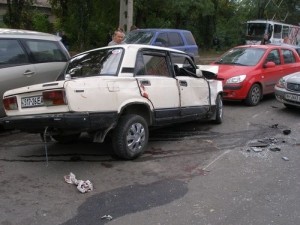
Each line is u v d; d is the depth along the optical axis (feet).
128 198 16.84
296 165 21.17
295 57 42.96
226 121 31.24
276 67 39.91
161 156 22.35
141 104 21.66
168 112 23.57
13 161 21.36
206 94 27.48
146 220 14.92
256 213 15.51
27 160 21.53
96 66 21.84
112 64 21.38
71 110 18.58
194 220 14.92
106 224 14.61
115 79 20.39
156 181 18.74
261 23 111.45
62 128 19.04
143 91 21.65
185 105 25.09
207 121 30.48
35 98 19.65
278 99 35.58
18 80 25.55
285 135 27.35
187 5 97.91
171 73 24.31
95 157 21.99
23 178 18.94
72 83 18.72
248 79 36.73
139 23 98.22
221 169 20.43
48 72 27.32
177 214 15.42
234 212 15.58
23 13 75.66
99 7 93.25
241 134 27.37
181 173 19.81
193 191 17.61
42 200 16.58
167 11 100.94
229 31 128.67
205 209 15.84
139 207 16.01
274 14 142.20
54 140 24.93
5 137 26.25
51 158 21.83
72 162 21.20
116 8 92.43
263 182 18.70
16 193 17.22
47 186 18.02
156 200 16.66
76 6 84.64
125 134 20.80
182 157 22.25
